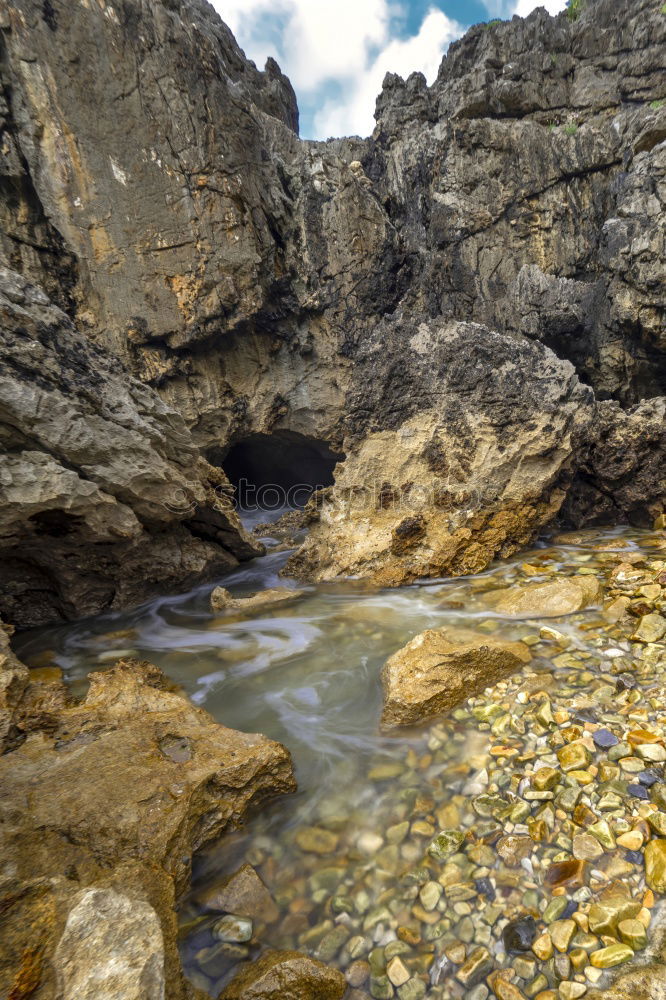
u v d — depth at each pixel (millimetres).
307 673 4770
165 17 10086
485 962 2182
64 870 2330
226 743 3330
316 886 2609
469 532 7059
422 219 13156
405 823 2928
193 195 10695
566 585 5473
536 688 3992
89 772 2965
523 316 11883
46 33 9453
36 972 1729
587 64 14141
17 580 6168
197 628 6129
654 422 8133
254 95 16500
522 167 12734
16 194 9789
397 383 7910
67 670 5113
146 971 1688
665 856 2459
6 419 5109
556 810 2848
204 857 2795
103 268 10492
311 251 12109
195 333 11109
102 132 10039
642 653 4281
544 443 7234
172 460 6914
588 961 2117
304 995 2088
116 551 6457
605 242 11188
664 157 10328
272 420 12703
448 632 4910
